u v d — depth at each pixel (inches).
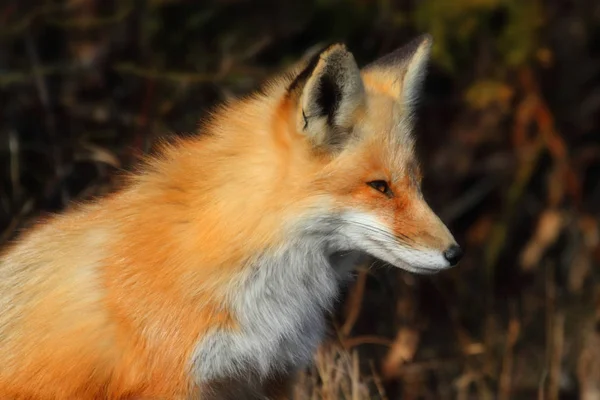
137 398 285.7
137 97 510.0
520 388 550.3
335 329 430.6
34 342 290.5
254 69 500.7
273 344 296.0
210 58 523.2
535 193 642.2
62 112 505.4
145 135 471.2
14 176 465.7
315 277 297.7
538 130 595.5
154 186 295.7
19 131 505.0
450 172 599.5
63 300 290.2
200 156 294.7
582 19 624.7
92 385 288.2
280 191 279.9
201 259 279.1
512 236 634.8
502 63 572.4
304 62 303.4
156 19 513.0
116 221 295.3
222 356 286.7
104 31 510.6
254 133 289.0
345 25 555.8
